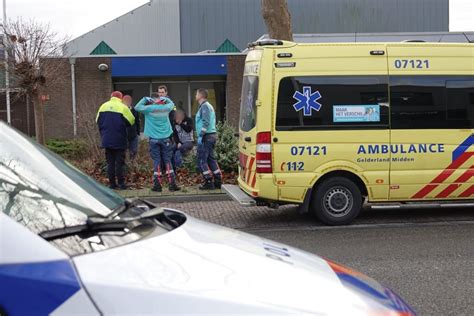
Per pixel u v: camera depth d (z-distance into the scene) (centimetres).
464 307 498
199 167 1126
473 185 849
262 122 816
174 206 1034
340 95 824
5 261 176
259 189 822
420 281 572
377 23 3838
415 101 837
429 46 844
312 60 820
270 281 215
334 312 207
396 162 837
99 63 2314
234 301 194
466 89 845
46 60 1798
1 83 1744
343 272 257
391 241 748
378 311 221
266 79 815
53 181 246
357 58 828
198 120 1104
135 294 185
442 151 843
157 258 207
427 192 845
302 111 819
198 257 220
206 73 2386
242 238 267
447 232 799
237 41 3812
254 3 3809
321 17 3800
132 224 236
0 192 218
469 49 850
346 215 845
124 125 1120
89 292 179
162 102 1084
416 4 3859
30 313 171
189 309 187
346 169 830
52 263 181
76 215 226
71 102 2258
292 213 955
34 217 213
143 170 1228
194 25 3797
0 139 252
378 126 830
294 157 820
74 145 1377
